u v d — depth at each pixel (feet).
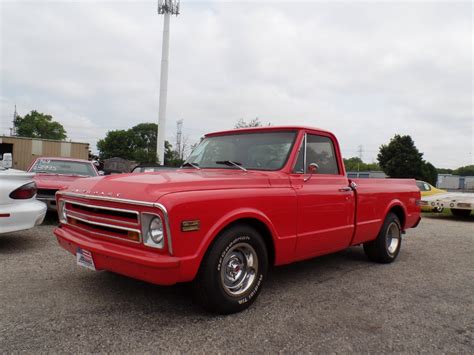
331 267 17.48
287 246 12.57
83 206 11.38
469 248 24.21
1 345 8.67
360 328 10.47
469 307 12.52
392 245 19.19
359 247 22.63
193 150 16.53
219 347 9.00
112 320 10.27
